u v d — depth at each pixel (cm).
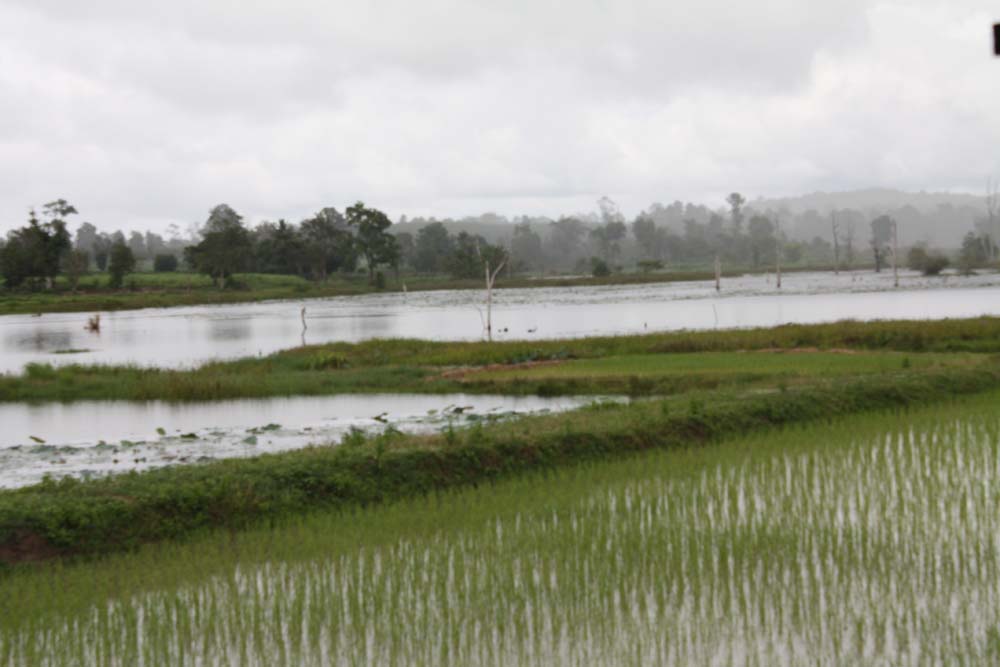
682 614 790
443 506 1153
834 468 1265
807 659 705
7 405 2523
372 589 865
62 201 11506
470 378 2694
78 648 752
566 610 802
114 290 11569
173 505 1114
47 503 1070
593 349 3275
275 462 1267
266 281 12800
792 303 6788
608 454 1423
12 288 11356
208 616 816
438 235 16125
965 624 757
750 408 1638
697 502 1124
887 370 2259
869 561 897
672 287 10888
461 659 718
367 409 2333
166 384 2672
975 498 1098
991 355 2612
